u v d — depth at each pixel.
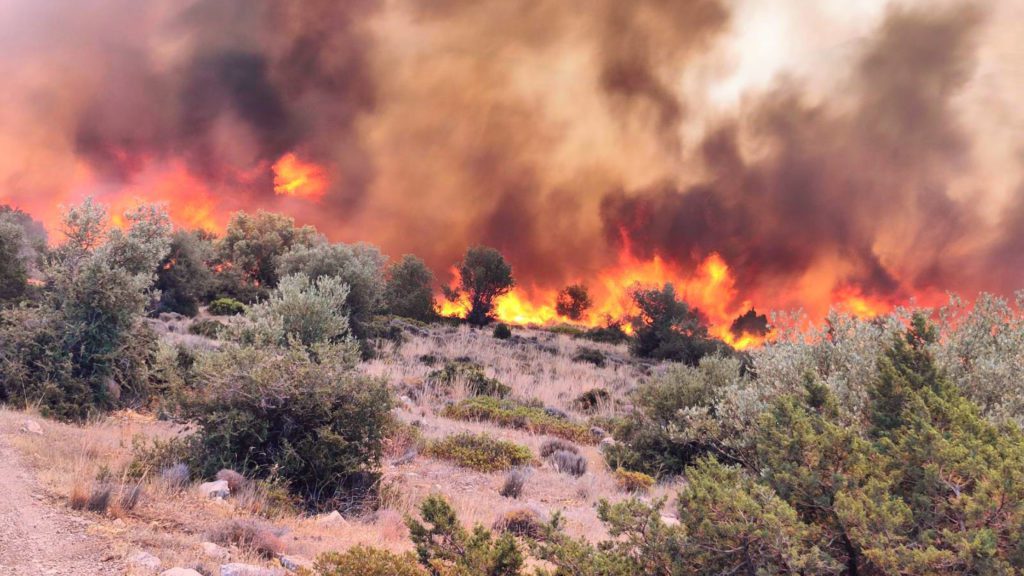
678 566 4.11
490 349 29.45
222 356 9.12
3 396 11.24
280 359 9.20
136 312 13.05
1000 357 6.69
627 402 21.20
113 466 7.98
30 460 7.37
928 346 5.50
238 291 40.53
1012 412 6.08
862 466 4.25
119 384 12.74
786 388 7.69
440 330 34.81
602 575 4.26
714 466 4.55
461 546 4.67
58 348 11.70
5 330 11.72
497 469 11.83
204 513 6.73
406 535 7.51
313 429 9.12
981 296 7.38
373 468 9.95
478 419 16.67
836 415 5.26
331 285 12.59
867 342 7.26
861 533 3.87
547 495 10.64
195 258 33.81
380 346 25.39
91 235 13.15
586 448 15.21
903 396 5.05
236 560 5.51
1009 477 3.67
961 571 3.58
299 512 7.98
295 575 5.07
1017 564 3.59
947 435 4.55
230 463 8.54
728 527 3.87
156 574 4.78
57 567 4.61
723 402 8.74
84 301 12.32
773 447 4.56
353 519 8.12
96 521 5.75
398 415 14.50
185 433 11.16
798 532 3.81
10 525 5.22
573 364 28.73
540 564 6.59
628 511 4.41
